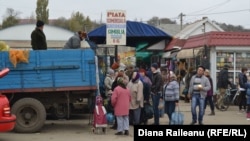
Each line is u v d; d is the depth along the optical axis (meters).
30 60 13.09
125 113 12.79
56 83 13.18
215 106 21.28
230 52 23.61
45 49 14.02
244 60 23.72
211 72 23.34
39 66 13.10
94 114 13.25
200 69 14.88
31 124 13.12
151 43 21.89
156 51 25.38
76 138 12.26
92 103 13.71
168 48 23.14
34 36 13.95
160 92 14.57
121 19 15.06
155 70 14.73
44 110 13.20
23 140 11.92
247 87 16.88
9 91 12.96
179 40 30.34
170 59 29.30
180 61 28.12
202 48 24.06
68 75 13.23
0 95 10.83
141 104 14.10
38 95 13.62
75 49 13.38
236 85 21.41
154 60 28.12
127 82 14.66
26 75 13.05
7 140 11.91
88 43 15.20
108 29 15.02
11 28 33.81
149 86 14.54
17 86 13.00
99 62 16.45
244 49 23.52
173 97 14.33
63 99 13.81
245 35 23.78
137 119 14.12
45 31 32.78
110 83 15.36
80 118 16.84
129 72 15.80
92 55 13.35
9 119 10.77
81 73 13.30
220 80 20.53
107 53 20.05
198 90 14.84
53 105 13.80
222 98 20.39
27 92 13.20
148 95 14.54
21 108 13.05
